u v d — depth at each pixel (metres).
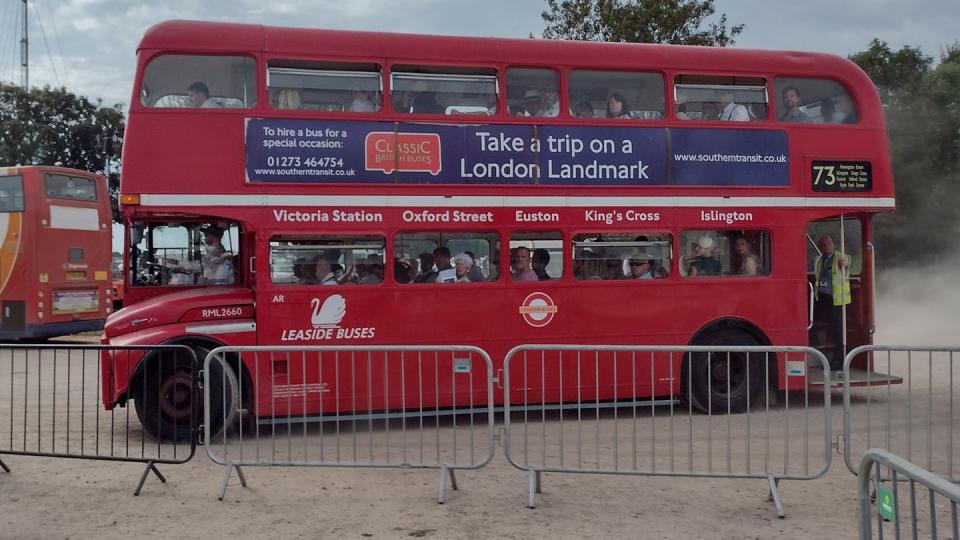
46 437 8.56
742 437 8.34
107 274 19.19
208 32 8.48
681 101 9.61
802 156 9.86
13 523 5.64
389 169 8.80
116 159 26.58
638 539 5.28
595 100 9.38
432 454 7.68
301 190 8.60
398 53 8.87
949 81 25.09
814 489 6.50
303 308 8.62
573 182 9.23
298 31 8.70
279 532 5.43
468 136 8.99
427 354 8.91
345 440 8.32
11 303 17.41
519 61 9.14
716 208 9.58
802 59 9.95
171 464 7.23
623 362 9.37
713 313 9.59
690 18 22.30
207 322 8.52
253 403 8.52
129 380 8.12
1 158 30.86
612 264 9.35
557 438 8.39
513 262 9.12
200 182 8.38
